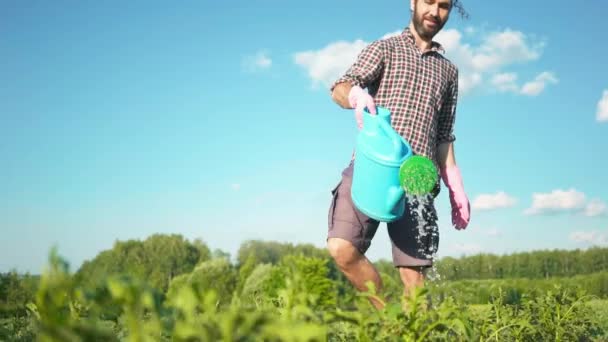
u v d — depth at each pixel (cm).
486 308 278
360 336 129
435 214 371
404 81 379
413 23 396
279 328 77
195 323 82
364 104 321
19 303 102
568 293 333
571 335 309
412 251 359
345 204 354
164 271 6819
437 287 245
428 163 299
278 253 7681
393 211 322
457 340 188
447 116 409
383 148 310
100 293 75
